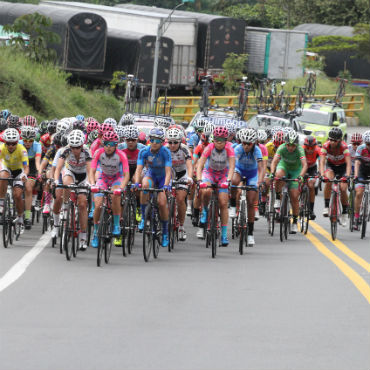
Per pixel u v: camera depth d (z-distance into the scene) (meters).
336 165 43.66
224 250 36.62
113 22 124.31
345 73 157.62
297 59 140.25
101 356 17.92
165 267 30.97
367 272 30.58
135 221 35.91
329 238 42.12
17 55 101.31
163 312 22.62
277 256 34.81
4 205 34.12
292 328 20.92
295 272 30.30
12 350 18.25
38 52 103.25
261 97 105.56
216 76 127.50
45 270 29.12
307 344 19.27
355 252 36.66
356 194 43.34
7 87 90.50
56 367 17.03
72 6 123.94
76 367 17.06
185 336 19.88
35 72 100.12
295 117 83.38
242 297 25.11
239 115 83.94
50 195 39.16
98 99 110.50
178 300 24.41
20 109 88.94
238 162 36.84
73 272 28.95
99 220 31.78
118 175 33.28
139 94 110.75
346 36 158.00
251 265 31.94
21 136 38.50
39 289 25.52
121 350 18.47
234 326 21.05
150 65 112.44
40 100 94.19
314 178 42.25
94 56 106.81
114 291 25.56
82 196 32.97
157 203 33.66
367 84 159.75
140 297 24.69
